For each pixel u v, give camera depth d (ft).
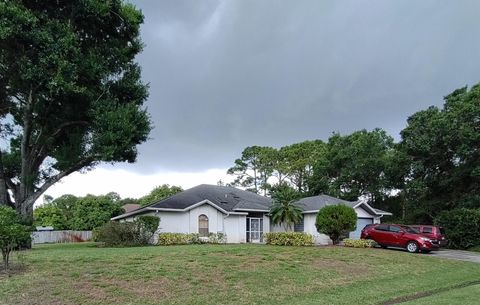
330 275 47.60
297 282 42.70
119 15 73.26
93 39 75.46
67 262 41.63
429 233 91.71
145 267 41.70
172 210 91.81
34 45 60.75
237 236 102.12
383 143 153.38
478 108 110.11
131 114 70.23
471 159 115.44
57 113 72.38
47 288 32.58
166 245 79.36
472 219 102.53
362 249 75.10
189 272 41.47
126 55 77.77
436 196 128.16
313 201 110.83
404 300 38.27
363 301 36.63
